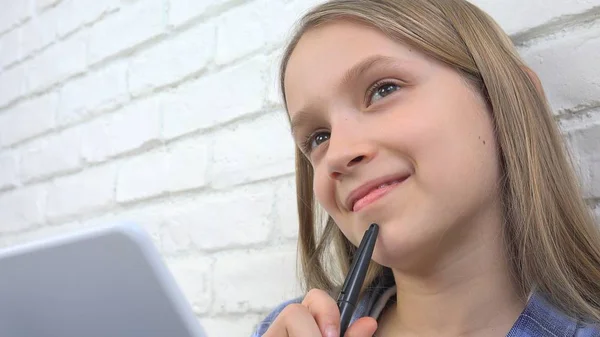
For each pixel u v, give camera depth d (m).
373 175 0.53
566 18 0.66
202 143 1.02
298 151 0.77
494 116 0.56
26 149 1.38
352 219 0.57
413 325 0.60
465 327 0.56
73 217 1.22
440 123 0.52
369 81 0.56
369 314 0.67
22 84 1.44
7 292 0.43
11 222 1.37
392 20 0.56
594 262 0.56
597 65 0.63
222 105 1.00
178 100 1.08
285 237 0.88
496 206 0.55
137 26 1.18
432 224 0.51
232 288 0.92
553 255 0.55
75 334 0.43
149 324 0.39
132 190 1.11
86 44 1.29
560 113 0.65
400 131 0.52
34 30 1.44
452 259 0.55
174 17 1.12
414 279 0.59
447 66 0.56
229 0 1.03
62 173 1.27
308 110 0.59
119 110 1.18
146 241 0.37
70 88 1.30
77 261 0.39
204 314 0.95
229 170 0.97
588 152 0.63
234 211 0.95
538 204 0.55
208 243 0.97
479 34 0.60
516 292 0.56
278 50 0.93
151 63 1.14
